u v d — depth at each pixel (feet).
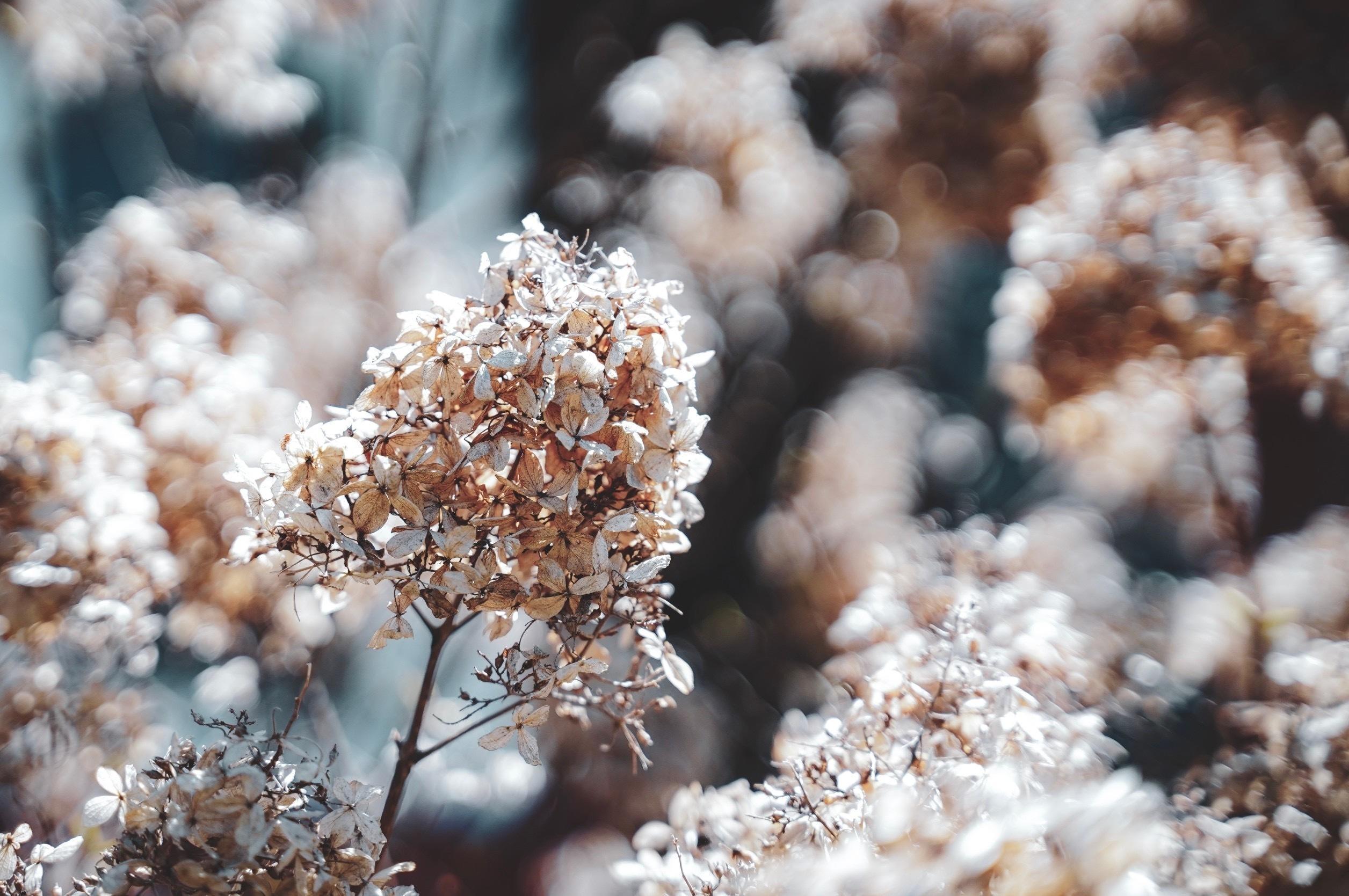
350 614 3.00
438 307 2.07
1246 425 3.30
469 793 4.50
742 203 6.27
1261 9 4.13
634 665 2.23
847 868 2.07
